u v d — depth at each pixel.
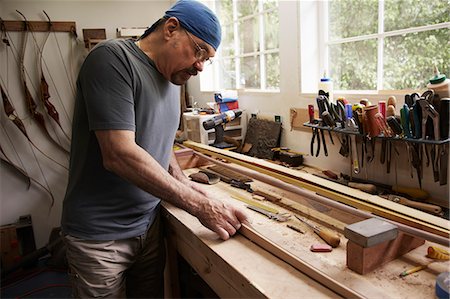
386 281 0.80
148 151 1.22
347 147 1.51
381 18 1.61
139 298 1.53
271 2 2.27
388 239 0.84
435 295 0.74
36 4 2.88
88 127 1.12
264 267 0.90
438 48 1.41
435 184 1.26
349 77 1.83
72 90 3.07
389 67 1.63
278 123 2.01
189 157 1.95
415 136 1.19
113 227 1.22
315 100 1.75
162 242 1.52
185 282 1.74
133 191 1.22
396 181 1.40
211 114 2.26
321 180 1.36
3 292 2.68
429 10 1.43
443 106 1.11
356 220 1.09
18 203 3.07
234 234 1.09
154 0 3.23
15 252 2.96
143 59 1.13
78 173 1.18
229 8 2.81
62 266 2.93
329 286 0.79
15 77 2.89
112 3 3.10
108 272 1.25
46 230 3.19
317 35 1.87
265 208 1.28
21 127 2.89
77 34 3.03
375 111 1.29
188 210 1.05
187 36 1.09
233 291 0.97
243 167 1.69
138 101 1.11
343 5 1.79
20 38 2.86
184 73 1.18
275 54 2.30
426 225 0.93
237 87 2.81
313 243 0.99
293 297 0.77
